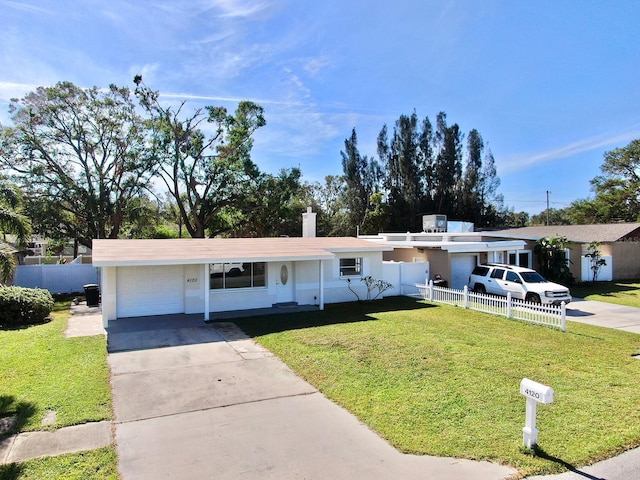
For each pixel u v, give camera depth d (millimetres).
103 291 13367
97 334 12242
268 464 5199
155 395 7543
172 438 5887
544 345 11047
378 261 19750
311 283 18016
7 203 13211
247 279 16609
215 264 15930
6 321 13617
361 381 8164
